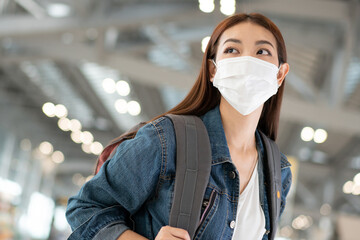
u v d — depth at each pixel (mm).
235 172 1421
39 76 17422
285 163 1643
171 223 1296
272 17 9344
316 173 25922
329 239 9305
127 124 21422
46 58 11367
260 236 1456
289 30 9727
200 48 12648
